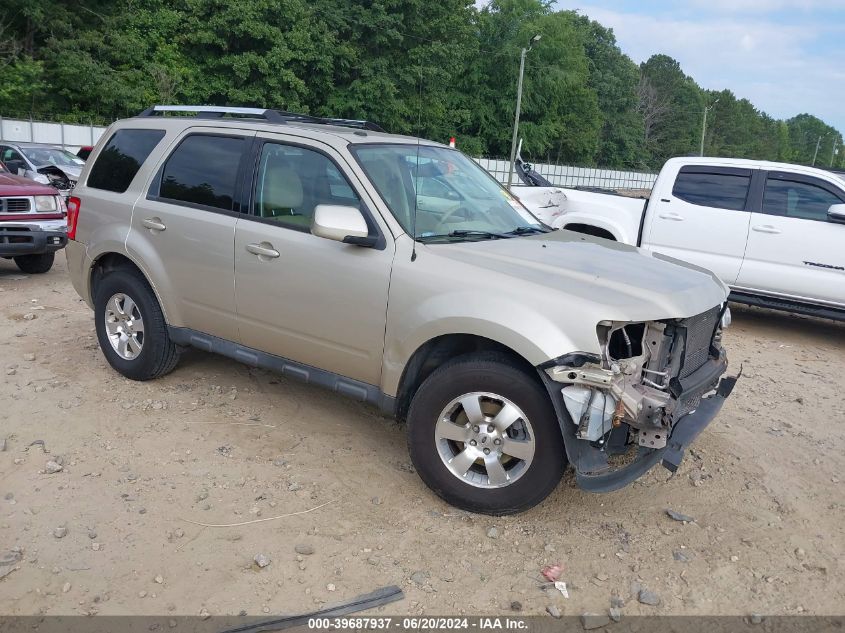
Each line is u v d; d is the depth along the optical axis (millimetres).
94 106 39312
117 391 5215
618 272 3820
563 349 3320
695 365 3945
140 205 5062
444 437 3770
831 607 3270
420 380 4043
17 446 4348
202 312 4824
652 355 3473
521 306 3459
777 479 4473
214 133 4840
